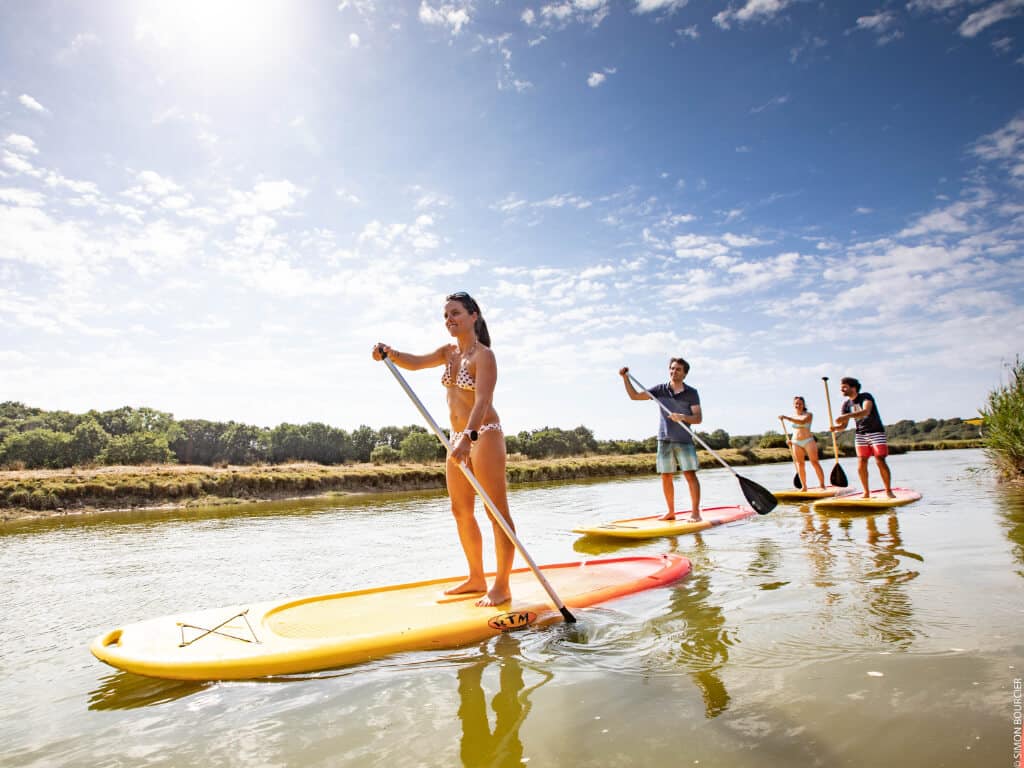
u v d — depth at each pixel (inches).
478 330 147.5
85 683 103.4
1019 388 373.7
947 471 509.4
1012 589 128.7
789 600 130.2
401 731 78.2
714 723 75.9
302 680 98.0
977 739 68.2
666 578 156.3
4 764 74.3
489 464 140.0
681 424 279.3
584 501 424.8
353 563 208.5
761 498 263.0
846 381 323.6
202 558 226.4
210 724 83.3
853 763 64.8
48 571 208.5
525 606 130.0
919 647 97.2
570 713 81.1
